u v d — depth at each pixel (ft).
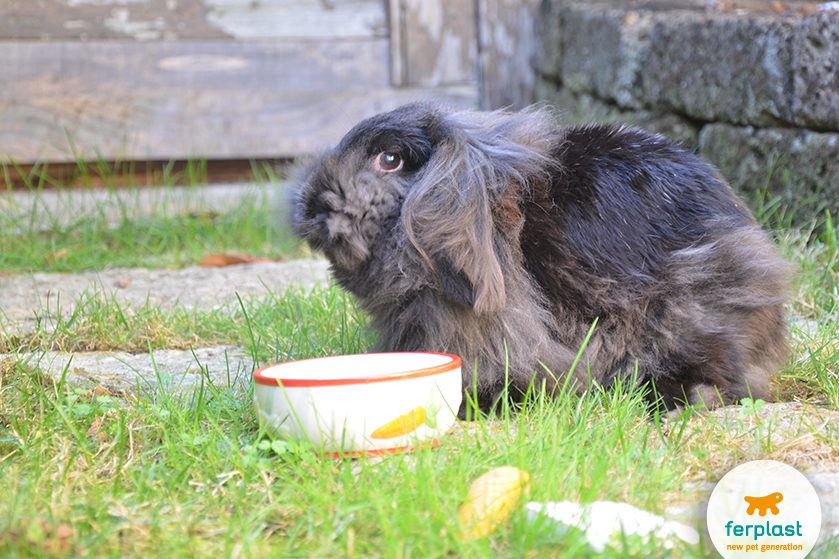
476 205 3.62
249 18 7.29
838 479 3.35
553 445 3.39
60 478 3.40
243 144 7.40
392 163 3.71
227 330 4.47
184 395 3.77
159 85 7.21
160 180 7.46
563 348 3.74
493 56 7.74
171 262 6.01
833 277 4.63
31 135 7.01
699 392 3.72
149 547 3.18
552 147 3.83
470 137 3.70
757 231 3.85
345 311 4.34
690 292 3.73
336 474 3.40
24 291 5.08
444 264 3.63
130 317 4.49
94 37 7.04
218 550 3.17
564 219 3.72
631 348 3.76
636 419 3.65
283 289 5.06
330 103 7.50
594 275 3.71
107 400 3.74
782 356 3.91
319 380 3.43
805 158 4.96
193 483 3.38
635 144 3.85
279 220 3.99
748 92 5.15
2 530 3.19
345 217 3.67
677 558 3.13
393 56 7.55
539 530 3.17
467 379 3.73
